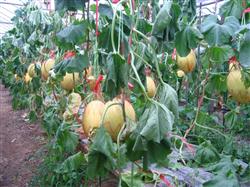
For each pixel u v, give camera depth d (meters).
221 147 3.65
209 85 2.66
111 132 1.40
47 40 4.11
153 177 2.57
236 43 1.96
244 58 1.38
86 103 1.71
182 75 3.61
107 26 1.55
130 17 1.63
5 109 8.02
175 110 1.47
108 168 1.39
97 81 1.58
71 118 2.71
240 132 4.76
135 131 1.33
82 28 1.70
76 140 2.45
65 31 1.70
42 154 4.38
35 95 4.90
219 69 2.83
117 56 1.33
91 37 1.99
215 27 1.69
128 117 1.39
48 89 4.75
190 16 2.22
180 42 1.76
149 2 2.16
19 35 5.54
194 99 4.61
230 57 1.99
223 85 2.55
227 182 1.87
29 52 5.15
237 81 1.92
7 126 6.18
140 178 2.54
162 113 1.29
